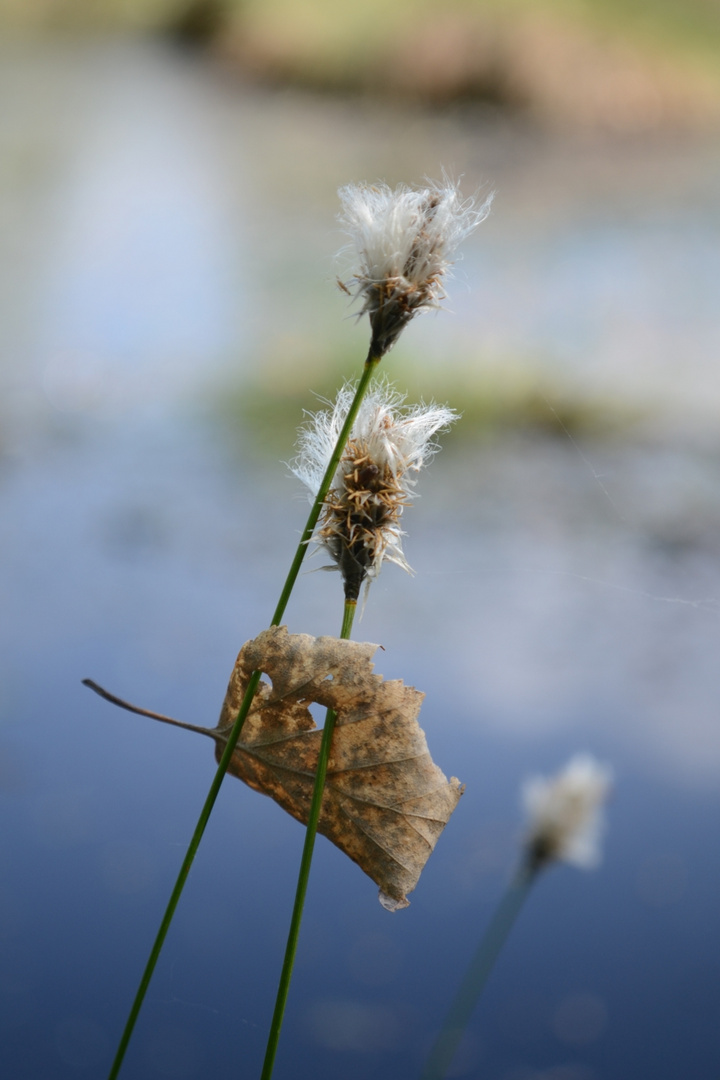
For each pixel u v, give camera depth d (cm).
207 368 335
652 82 840
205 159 686
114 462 276
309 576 221
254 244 490
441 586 214
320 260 457
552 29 852
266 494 256
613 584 214
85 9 1241
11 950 120
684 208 573
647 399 313
